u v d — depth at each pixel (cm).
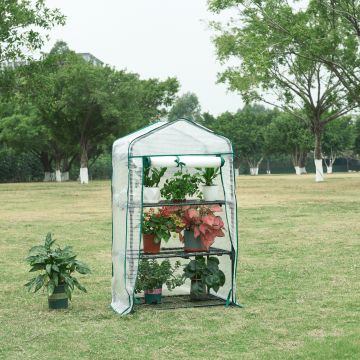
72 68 5812
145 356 671
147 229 912
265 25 3734
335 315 828
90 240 1702
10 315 869
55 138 6412
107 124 6262
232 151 920
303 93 5162
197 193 954
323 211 2438
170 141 902
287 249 1465
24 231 1936
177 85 7169
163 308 895
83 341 732
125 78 6097
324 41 3684
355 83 4019
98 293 1017
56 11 4119
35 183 7231
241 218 2217
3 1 4000
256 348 693
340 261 1276
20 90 4316
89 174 9756
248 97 5031
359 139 11162
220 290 944
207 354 673
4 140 7606
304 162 10644
